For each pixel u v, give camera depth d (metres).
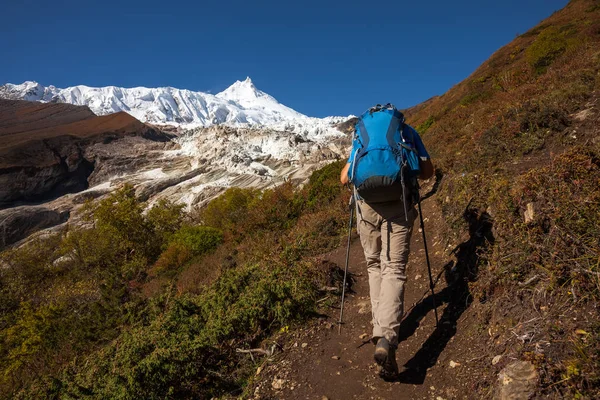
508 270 3.14
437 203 6.43
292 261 5.13
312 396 3.11
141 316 6.26
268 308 4.30
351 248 6.41
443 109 19.19
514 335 2.63
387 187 2.95
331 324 4.08
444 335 3.32
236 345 4.07
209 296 5.04
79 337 8.56
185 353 3.73
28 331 12.25
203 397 3.58
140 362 3.69
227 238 16.56
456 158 7.21
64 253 35.78
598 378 2.00
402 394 2.86
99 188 137.25
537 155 5.08
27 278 33.75
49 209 119.69
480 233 4.12
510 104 8.02
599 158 3.45
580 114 5.39
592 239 2.74
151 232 36.81
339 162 15.52
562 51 13.95
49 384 4.71
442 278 4.23
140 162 166.62
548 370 2.21
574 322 2.38
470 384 2.64
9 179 152.62
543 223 3.19
